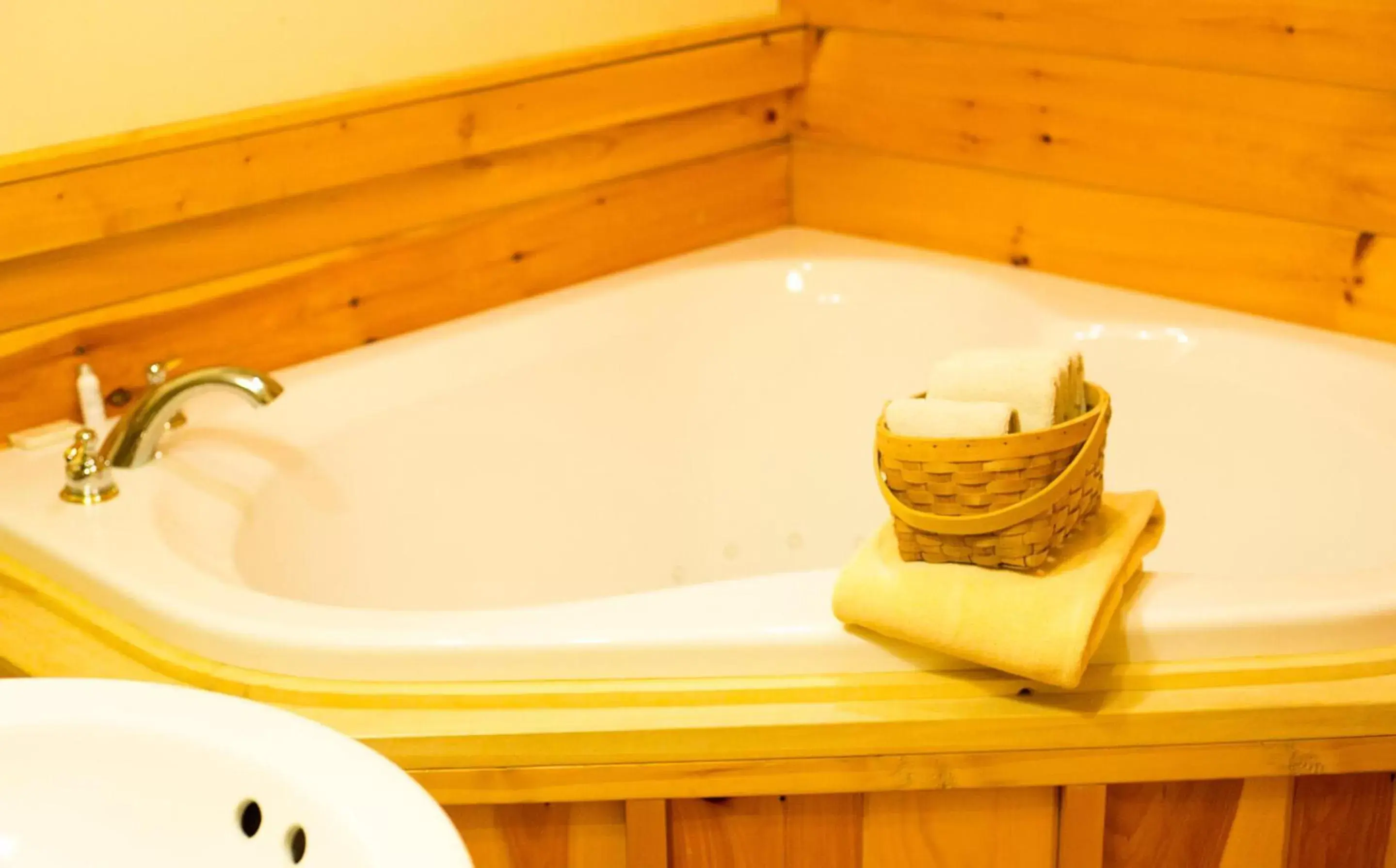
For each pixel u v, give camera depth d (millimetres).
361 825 709
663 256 2227
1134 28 1923
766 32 2223
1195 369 1855
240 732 783
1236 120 1871
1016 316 1989
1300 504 1744
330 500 1710
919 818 1192
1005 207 2129
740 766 1156
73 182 1565
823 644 1174
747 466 2133
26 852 794
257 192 1718
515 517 1927
